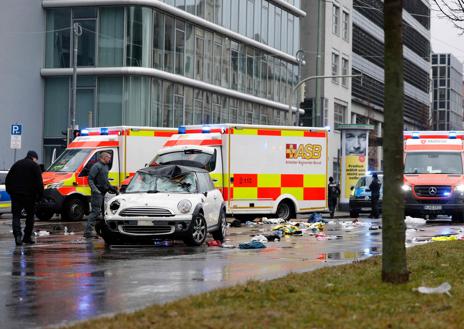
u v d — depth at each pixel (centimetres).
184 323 1095
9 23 6347
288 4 8688
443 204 4019
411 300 1295
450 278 1574
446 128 19988
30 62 6462
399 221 1472
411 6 12744
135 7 6353
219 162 3822
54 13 6562
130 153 4162
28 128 6462
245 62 7900
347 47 10181
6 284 1636
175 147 3750
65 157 4222
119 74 6369
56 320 1238
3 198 4369
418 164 4175
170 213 2483
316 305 1242
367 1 10812
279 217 4053
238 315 1153
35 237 2934
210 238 2952
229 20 7556
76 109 6481
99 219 2903
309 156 4147
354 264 1834
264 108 8350
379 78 11588
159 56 6538
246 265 1980
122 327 1078
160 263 2033
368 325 1091
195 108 7031
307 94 9500
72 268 1920
